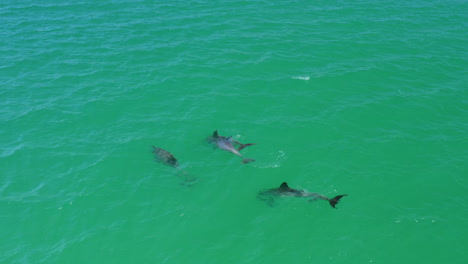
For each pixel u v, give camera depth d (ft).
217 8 181.98
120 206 92.84
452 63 145.48
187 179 99.35
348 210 92.48
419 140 112.68
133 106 123.44
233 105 124.26
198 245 84.43
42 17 173.27
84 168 102.32
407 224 89.56
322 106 124.77
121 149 107.96
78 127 115.55
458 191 97.86
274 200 93.91
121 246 84.12
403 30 166.50
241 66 142.20
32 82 133.39
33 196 94.94
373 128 116.88
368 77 137.69
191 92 129.59
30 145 108.99
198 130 114.32
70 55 147.33
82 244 84.43
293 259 81.76
